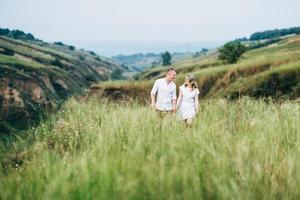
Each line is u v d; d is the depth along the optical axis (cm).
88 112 1034
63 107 1120
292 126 739
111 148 563
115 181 436
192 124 866
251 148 529
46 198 420
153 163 484
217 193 418
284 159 502
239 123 806
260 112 1060
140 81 5656
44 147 712
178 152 536
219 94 4731
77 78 15762
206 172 468
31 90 8919
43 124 905
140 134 657
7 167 622
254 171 456
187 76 1070
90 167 482
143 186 428
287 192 423
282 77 4250
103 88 5625
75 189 428
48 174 481
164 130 696
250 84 4403
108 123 778
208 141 617
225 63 8456
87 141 703
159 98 1098
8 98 8250
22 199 436
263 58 5259
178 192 427
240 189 429
